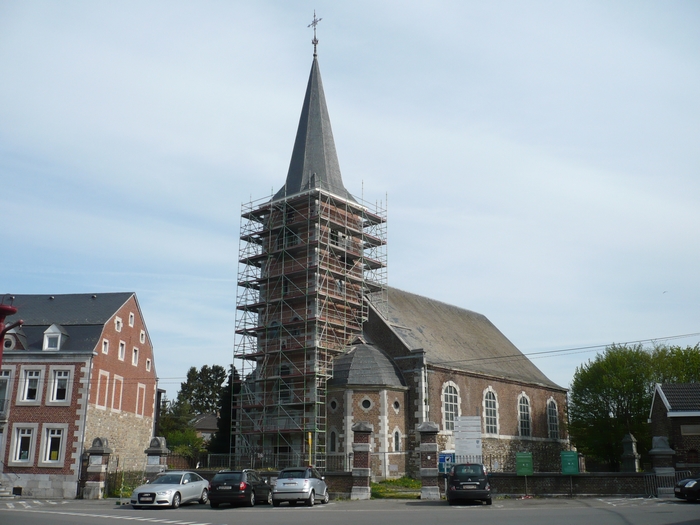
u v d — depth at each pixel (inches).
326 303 1815.9
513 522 769.6
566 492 1248.2
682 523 733.9
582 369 2262.6
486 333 2425.0
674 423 1473.9
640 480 1226.0
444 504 1107.3
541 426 2247.8
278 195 2042.3
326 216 1916.8
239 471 1131.3
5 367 1592.0
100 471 1451.8
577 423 2223.2
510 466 2020.2
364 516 875.4
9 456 1536.7
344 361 1744.6
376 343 1865.2
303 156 2047.2
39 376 1585.9
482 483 1074.1
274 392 1796.3
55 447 1540.4
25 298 1817.2
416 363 1764.3
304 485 1089.4
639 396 2137.1
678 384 1558.8
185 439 2997.0
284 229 1934.1
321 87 2144.4
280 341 1829.5
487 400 2004.2
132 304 1863.9
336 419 1676.9
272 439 1771.7
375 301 1994.3
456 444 1398.9
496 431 2006.6
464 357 2044.8
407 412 1740.9
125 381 1796.3
